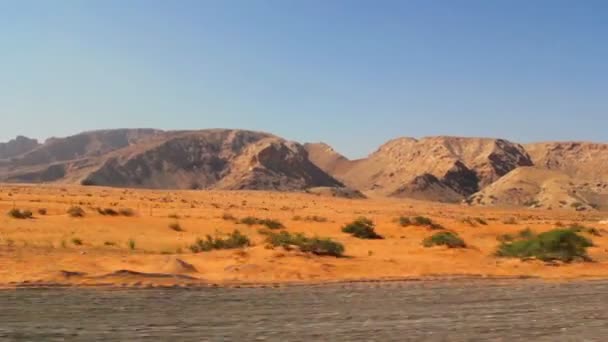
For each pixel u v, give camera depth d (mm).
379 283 19375
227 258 24766
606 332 11828
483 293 17297
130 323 11852
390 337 11023
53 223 39062
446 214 90000
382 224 49906
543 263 26766
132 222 43062
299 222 51750
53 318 12148
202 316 12805
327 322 12406
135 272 18766
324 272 21938
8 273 18375
